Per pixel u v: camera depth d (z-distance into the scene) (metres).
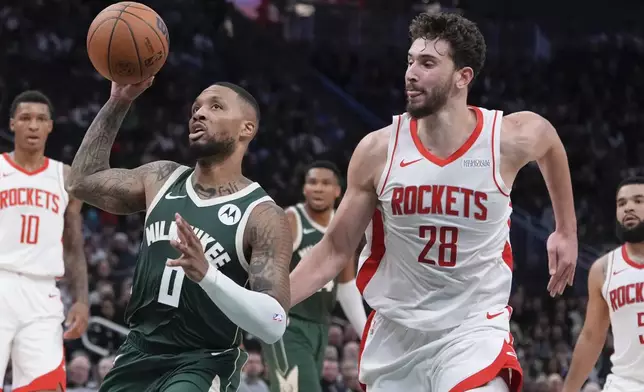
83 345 11.63
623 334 6.96
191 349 4.29
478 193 4.62
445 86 4.60
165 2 22.91
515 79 25.33
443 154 4.67
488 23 25.72
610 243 20.72
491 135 4.68
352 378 11.16
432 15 4.68
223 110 4.36
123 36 4.36
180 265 3.79
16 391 7.00
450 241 4.64
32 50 20.23
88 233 15.64
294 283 4.84
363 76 24.97
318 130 22.84
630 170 23.27
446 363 4.62
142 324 4.36
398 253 4.76
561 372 14.93
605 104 25.52
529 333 16.02
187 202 4.35
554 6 26.61
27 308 7.02
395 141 4.75
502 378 4.62
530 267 17.66
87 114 19.34
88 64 20.48
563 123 24.73
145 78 4.54
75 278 7.43
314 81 24.09
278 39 24.45
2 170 7.16
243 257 4.25
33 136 7.14
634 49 26.72
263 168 20.19
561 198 5.06
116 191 4.55
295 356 7.62
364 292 4.90
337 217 4.88
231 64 23.22
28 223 7.10
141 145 19.25
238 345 4.39
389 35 25.45
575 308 17.17
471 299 4.70
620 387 6.98
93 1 22.00
